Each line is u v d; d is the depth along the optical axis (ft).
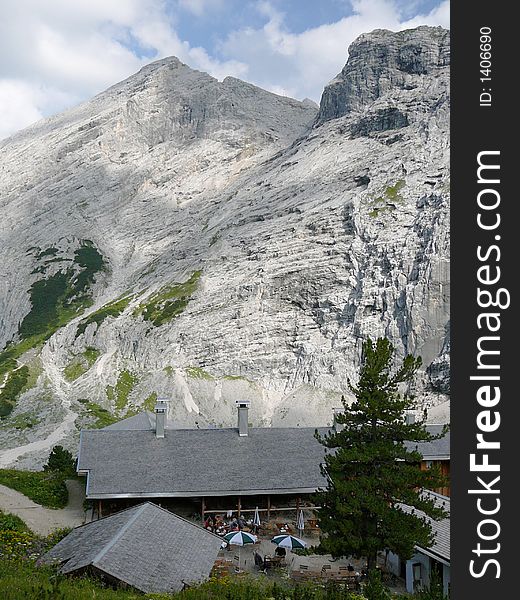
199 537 87.86
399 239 428.56
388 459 97.50
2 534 97.25
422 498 98.02
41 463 275.18
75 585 65.00
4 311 567.59
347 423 100.83
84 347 451.12
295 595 67.26
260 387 396.98
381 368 100.01
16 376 410.11
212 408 372.38
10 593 55.01
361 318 403.95
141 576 70.54
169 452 140.15
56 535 106.22
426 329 377.91
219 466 136.05
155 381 392.88
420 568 99.96
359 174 511.81
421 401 350.23
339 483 94.53
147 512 88.38
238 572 102.78
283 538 107.24
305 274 443.32
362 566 110.11
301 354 407.85
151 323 455.22
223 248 513.45
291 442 146.82
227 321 436.35
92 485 127.34
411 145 517.55
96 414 349.61
